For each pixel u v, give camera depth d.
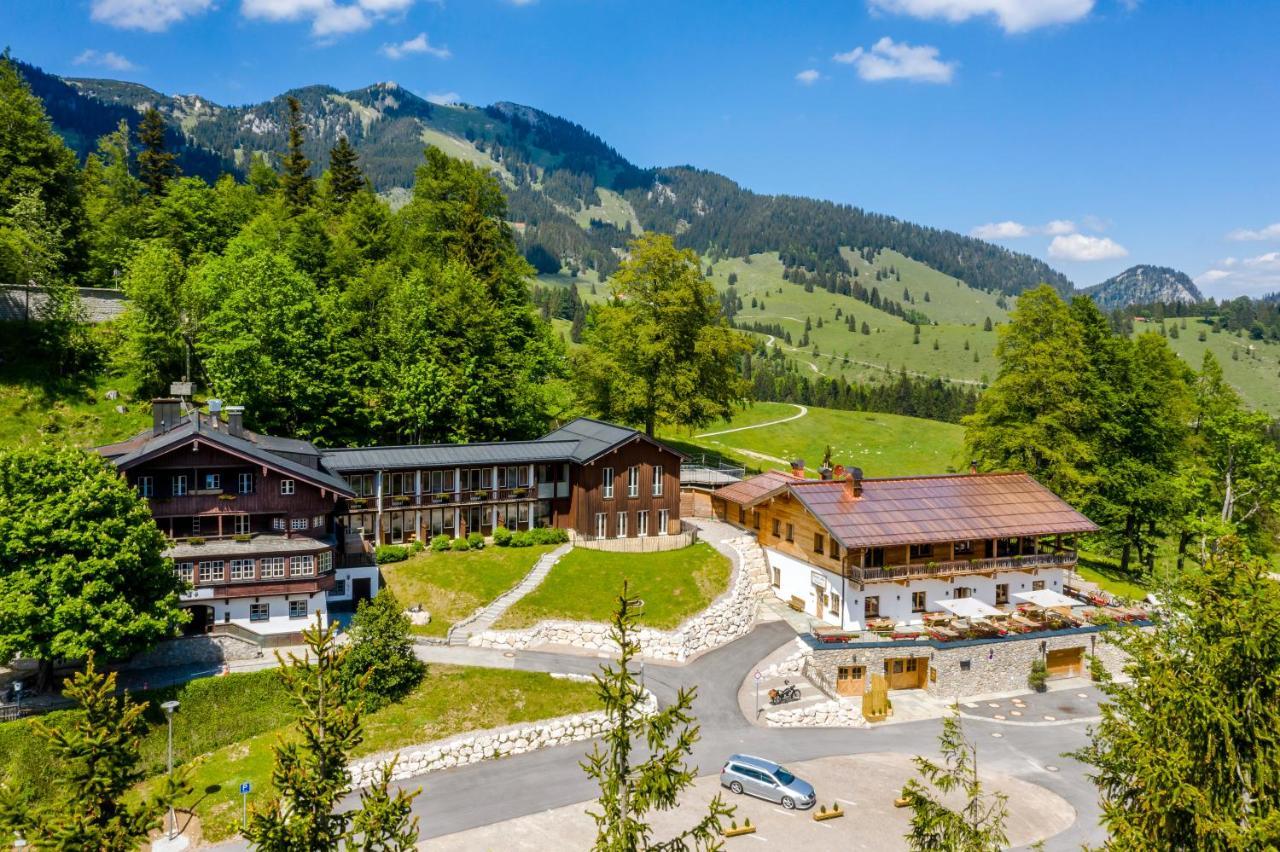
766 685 56.06
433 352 76.94
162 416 60.47
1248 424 76.19
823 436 155.50
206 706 46.16
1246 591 23.67
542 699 51.06
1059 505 68.44
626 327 86.12
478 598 61.06
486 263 90.06
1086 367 80.50
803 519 67.38
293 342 70.31
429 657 54.06
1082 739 51.62
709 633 61.16
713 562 69.00
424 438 78.12
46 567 43.25
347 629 52.28
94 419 72.62
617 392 87.31
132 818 22.41
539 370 91.06
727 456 123.44
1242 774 22.61
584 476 69.75
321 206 115.50
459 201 97.44
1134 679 26.33
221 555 52.25
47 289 76.44
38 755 41.22
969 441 82.62
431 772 45.50
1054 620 62.56
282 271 73.75
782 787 42.78
